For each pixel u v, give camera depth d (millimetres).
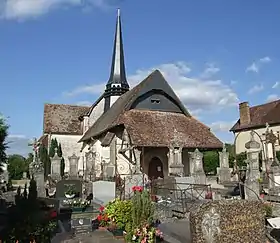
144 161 26000
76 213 12469
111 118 30375
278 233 8359
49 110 44562
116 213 9648
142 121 26953
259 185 14836
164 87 29875
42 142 40875
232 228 7066
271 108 38688
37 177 19516
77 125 43562
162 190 16984
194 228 7004
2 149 11055
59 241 8883
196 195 15703
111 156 26719
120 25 42625
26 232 7520
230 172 24016
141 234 8195
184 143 25578
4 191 23797
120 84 41188
